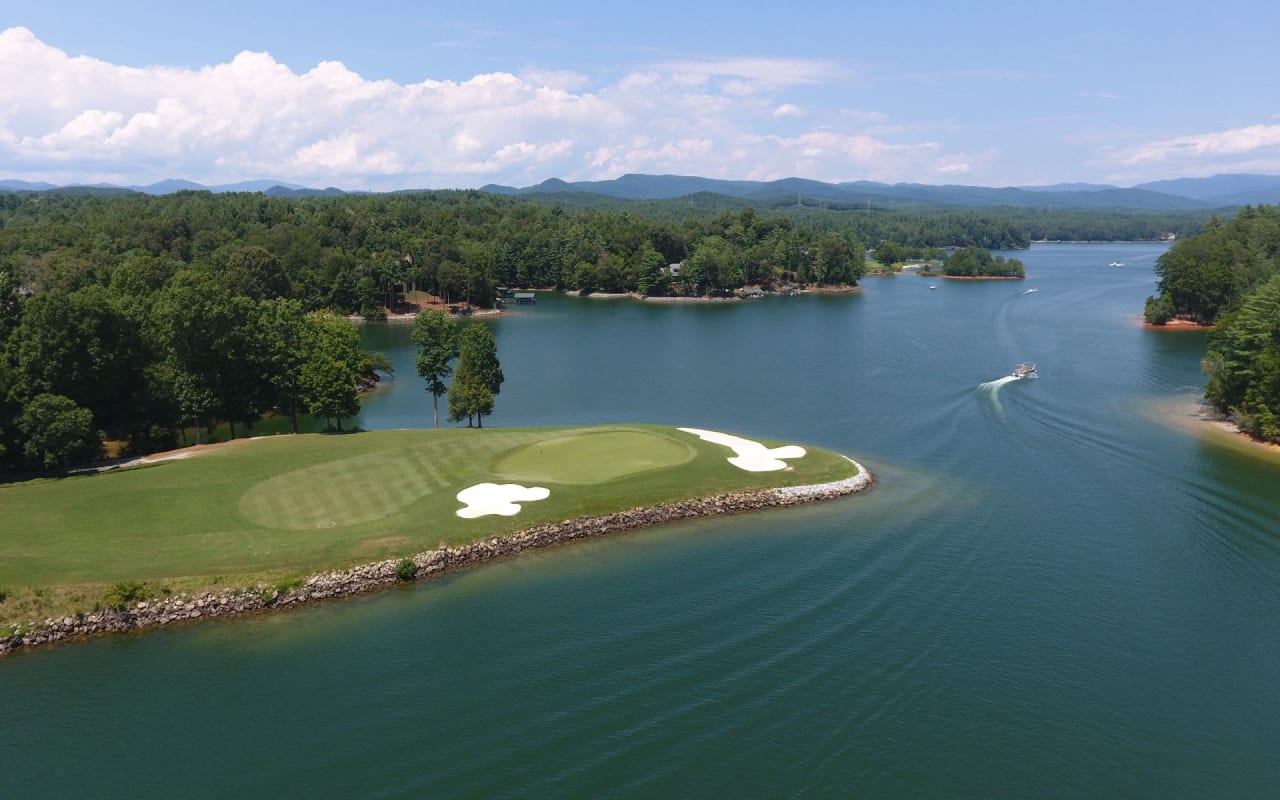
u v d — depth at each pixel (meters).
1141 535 50.97
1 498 54.00
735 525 53.38
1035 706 32.84
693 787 28.12
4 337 67.44
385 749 30.45
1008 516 54.59
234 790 28.47
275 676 35.69
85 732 32.00
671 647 37.34
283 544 46.47
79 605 40.03
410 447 65.12
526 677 35.06
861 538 50.75
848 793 27.83
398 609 41.78
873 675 34.91
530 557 48.28
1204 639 38.22
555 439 68.75
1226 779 28.89
